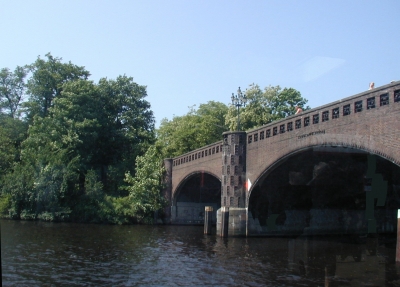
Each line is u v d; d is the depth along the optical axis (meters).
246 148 41.22
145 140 76.31
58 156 63.88
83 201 62.91
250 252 32.22
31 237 38.06
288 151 33.03
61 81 77.75
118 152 75.69
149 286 21.17
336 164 31.98
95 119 68.81
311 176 35.44
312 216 40.81
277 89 69.00
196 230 51.75
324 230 40.31
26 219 62.19
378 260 28.16
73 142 66.75
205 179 57.06
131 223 61.22
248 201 40.88
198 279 22.73
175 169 61.53
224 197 41.88
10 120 73.19
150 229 52.38
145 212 61.00
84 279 22.47
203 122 78.19
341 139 26.81
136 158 65.69
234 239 39.81
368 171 31.70
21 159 68.81
